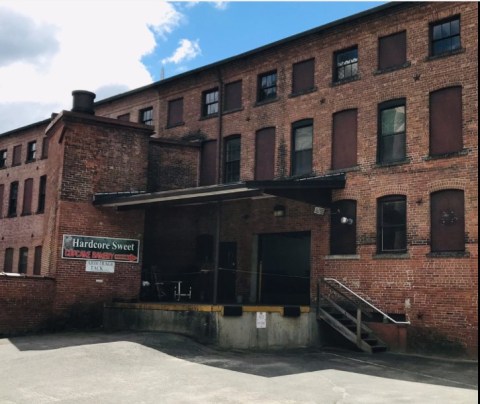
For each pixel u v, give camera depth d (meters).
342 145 19.14
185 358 13.62
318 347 17.06
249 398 9.97
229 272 22.45
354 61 19.39
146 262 22.56
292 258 20.86
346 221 17.97
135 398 9.87
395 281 17.05
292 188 17.16
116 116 28.91
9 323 17.44
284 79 21.19
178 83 25.47
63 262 18.59
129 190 20.38
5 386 10.64
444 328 15.81
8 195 33.75
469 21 16.50
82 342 15.34
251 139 21.89
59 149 19.70
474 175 15.79
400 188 17.31
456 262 15.85
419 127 17.16
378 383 11.59
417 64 17.45
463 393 10.66
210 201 17.66
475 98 16.06
